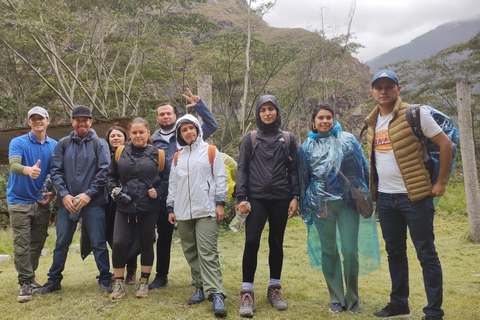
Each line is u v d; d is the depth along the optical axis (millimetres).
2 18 12266
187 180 3334
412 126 2953
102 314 3141
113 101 19062
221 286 3256
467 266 5285
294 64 16562
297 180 3332
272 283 3406
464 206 10742
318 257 3441
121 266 3494
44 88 18219
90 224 3682
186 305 3328
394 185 3082
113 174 3535
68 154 3680
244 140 3365
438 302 2930
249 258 3240
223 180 3367
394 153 3043
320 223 3312
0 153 8547
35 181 3711
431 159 2977
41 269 5039
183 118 3369
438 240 7434
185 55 17766
